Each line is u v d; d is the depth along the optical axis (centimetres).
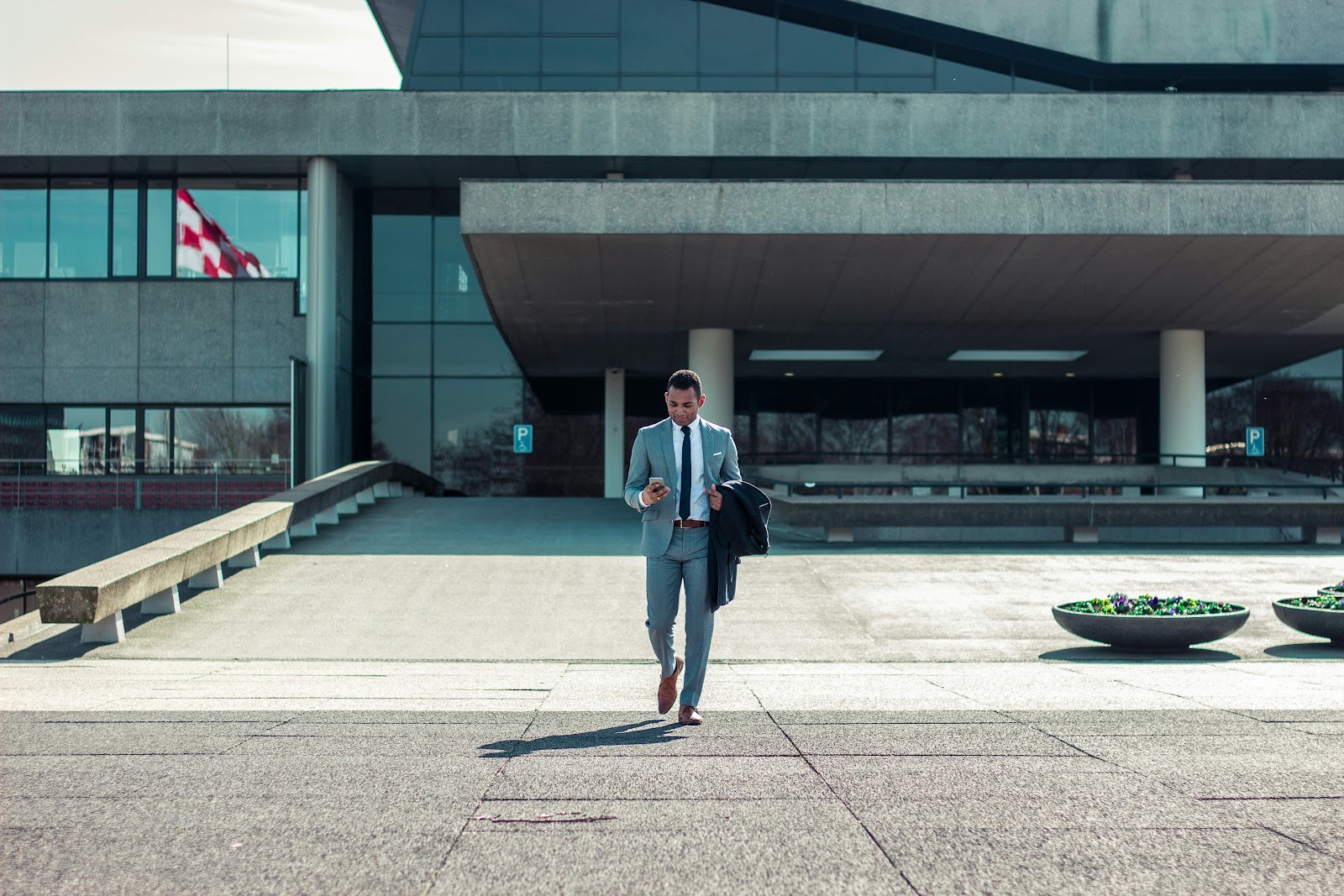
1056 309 2420
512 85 2598
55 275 2812
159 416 2802
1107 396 3372
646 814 380
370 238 2942
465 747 504
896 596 1390
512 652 1116
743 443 3325
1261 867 318
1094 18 2528
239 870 322
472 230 2014
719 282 2250
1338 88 2641
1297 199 2019
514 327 2570
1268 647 1069
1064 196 2025
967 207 2025
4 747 507
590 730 555
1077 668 894
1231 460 3225
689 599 581
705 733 538
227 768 456
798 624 1240
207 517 2459
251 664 1024
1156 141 2409
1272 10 2528
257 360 2781
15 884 311
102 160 2653
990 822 367
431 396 2953
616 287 2275
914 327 2572
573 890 304
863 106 2458
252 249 2800
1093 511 1922
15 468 2795
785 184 2025
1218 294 2323
